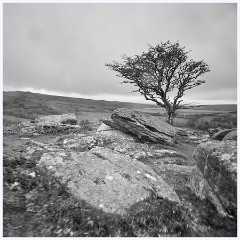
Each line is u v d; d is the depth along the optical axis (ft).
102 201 17.71
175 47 90.22
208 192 22.06
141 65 93.30
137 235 15.21
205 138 82.69
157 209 18.08
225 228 17.92
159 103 100.42
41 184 20.15
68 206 16.79
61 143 46.96
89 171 21.35
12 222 14.79
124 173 22.17
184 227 16.88
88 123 89.35
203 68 91.81
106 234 14.90
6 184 19.65
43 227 14.71
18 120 86.17
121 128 58.59
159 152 47.19
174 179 29.94
